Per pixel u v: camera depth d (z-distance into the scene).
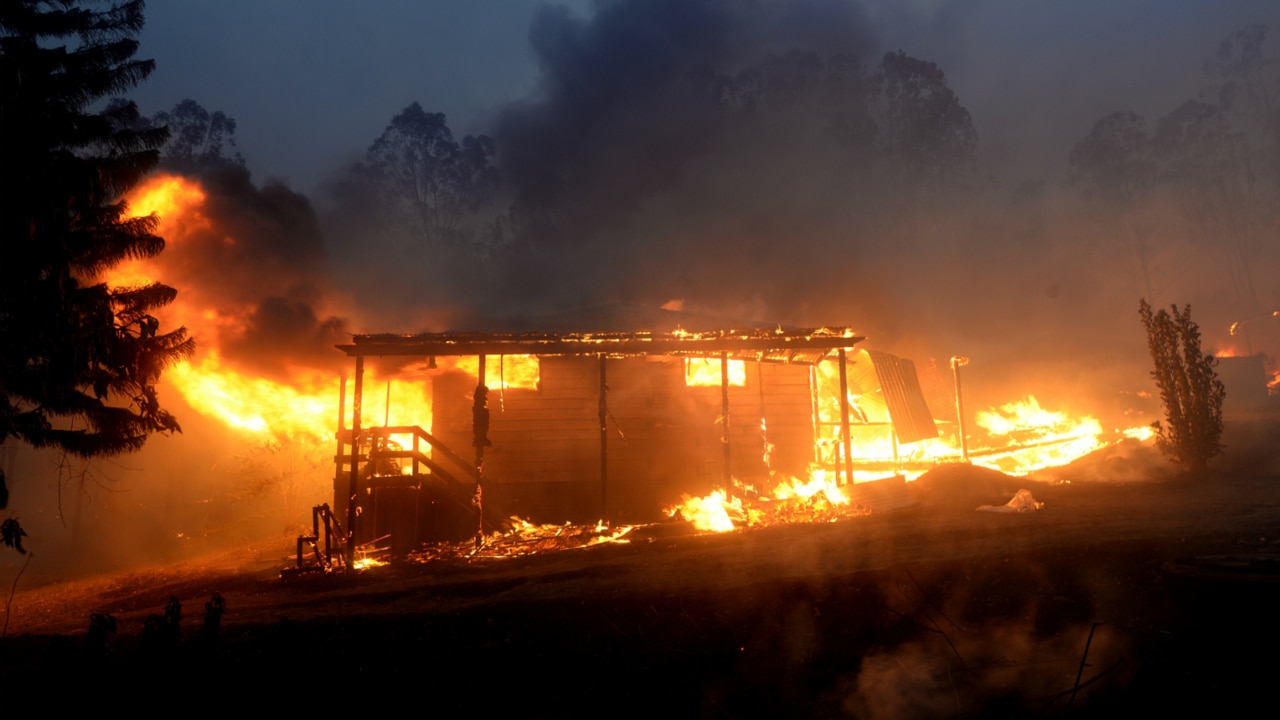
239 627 9.46
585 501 20.17
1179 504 13.52
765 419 20.80
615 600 9.54
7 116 14.49
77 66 16.41
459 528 17.53
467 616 9.42
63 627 11.55
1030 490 16.39
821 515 16.22
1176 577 7.68
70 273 15.62
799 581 9.53
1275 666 6.68
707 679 7.80
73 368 14.23
